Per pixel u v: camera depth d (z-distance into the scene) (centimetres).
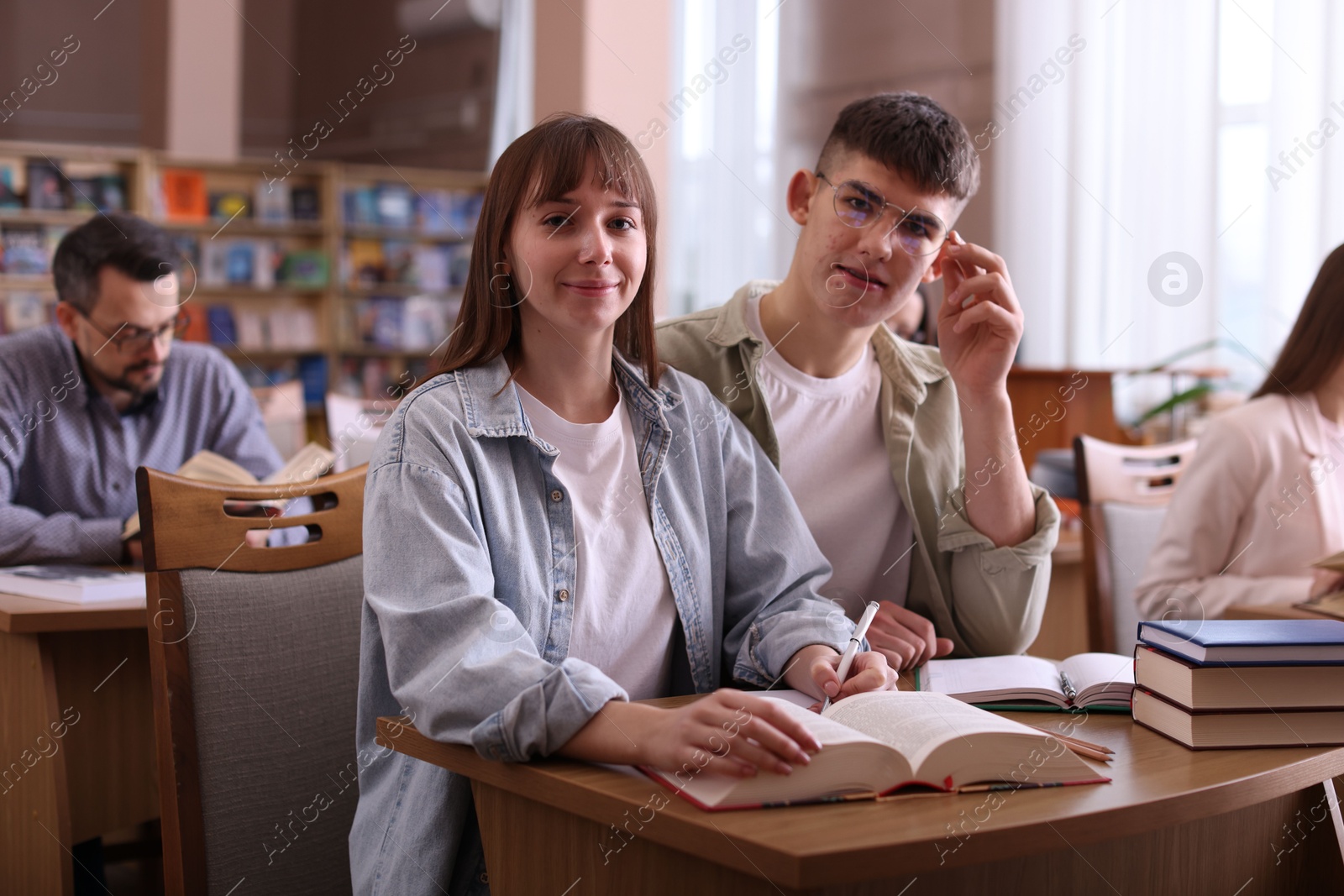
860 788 76
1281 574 178
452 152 730
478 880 100
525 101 684
